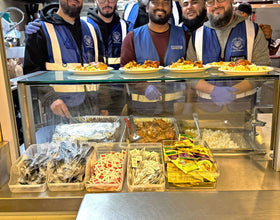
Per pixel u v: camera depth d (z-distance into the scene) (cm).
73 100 143
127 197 90
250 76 120
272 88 126
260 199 87
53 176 103
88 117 149
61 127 142
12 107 112
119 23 275
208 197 89
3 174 109
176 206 85
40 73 144
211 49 241
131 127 147
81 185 102
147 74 137
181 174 101
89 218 80
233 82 138
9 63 262
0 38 104
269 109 131
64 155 109
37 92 128
